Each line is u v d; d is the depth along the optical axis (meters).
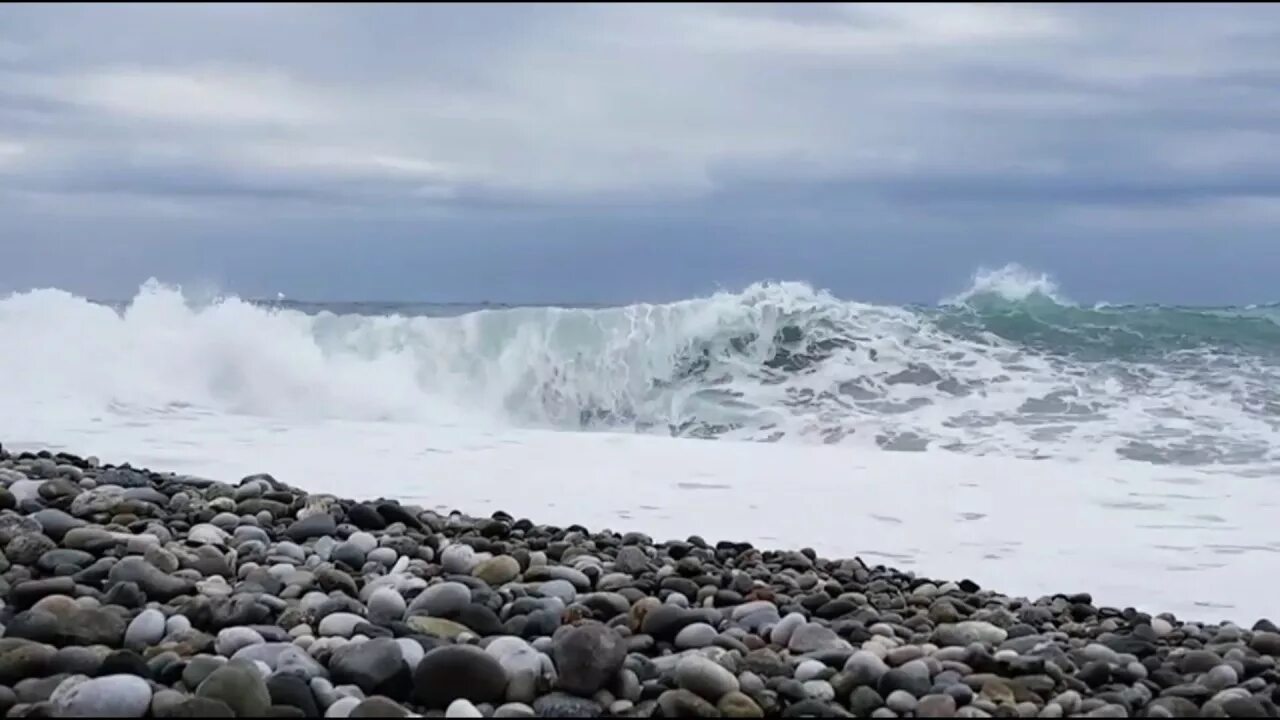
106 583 3.91
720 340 14.18
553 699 3.20
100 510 4.92
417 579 4.22
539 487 7.93
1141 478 8.88
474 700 3.19
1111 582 5.89
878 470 8.98
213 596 3.82
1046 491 8.25
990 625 4.09
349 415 12.73
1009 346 14.35
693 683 3.24
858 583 4.93
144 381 11.83
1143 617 4.71
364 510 5.22
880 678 3.38
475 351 13.83
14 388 11.22
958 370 13.62
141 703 2.91
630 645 3.70
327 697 3.10
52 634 3.40
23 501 4.88
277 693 3.03
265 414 12.23
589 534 5.62
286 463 8.55
